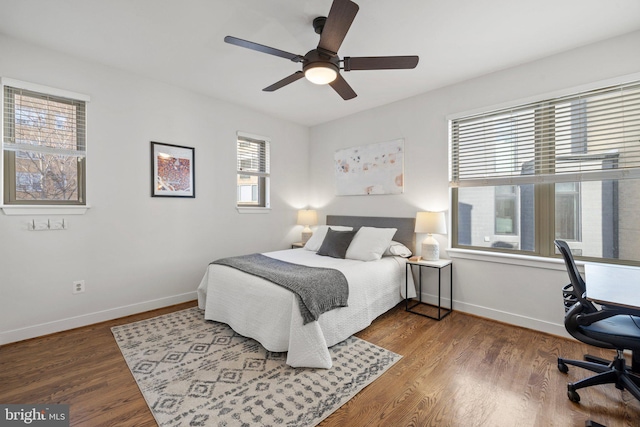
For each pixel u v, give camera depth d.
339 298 2.29
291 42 2.38
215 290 2.76
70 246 2.61
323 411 1.59
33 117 2.45
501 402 1.68
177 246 3.31
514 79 2.73
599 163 2.36
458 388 1.80
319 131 4.66
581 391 1.78
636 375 1.74
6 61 2.29
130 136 2.94
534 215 2.73
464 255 3.07
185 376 1.91
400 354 2.21
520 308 2.72
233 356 2.16
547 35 2.24
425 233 3.44
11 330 2.34
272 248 4.31
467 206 3.17
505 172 2.84
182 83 3.19
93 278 2.74
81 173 2.69
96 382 1.84
